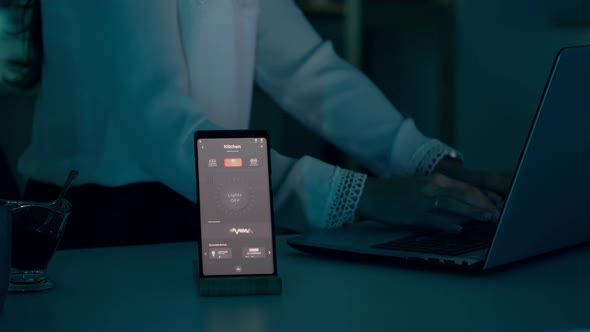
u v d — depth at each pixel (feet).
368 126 5.17
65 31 4.44
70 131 4.62
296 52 5.25
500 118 11.15
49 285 2.81
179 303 2.59
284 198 4.17
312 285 2.84
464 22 10.81
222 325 2.32
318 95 5.29
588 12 10.89
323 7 9.73
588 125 2.92
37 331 2.28
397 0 10.36
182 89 4.37
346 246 3.27
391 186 3.86
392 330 2.27
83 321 2.38
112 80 4.37
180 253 3.52
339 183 4.02
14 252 2.75
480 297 2.67
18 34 4.58
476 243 3.31
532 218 2.92
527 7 10.96
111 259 3.36
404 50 10.60
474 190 3.78
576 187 3.07
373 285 2.84
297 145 7.80
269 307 2.53
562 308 2.53
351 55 9.96
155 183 4.70
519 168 2.70
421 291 2.75
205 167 2.78
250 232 2.76
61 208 2.81
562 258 3.33
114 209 4.66
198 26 4.70
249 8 4.92
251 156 2.80
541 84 11.14
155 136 4.32
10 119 5.55
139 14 4.25
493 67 11.03
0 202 2.54
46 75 4.63
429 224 3.57
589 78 2.82
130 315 2.45
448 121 10.98
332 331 2.26
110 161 4.61
